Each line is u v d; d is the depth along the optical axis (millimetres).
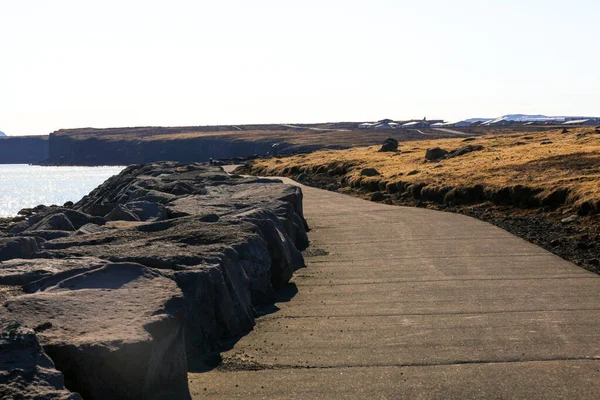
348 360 9391
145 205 19281
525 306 12406
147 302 7969
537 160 38750
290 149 187625
